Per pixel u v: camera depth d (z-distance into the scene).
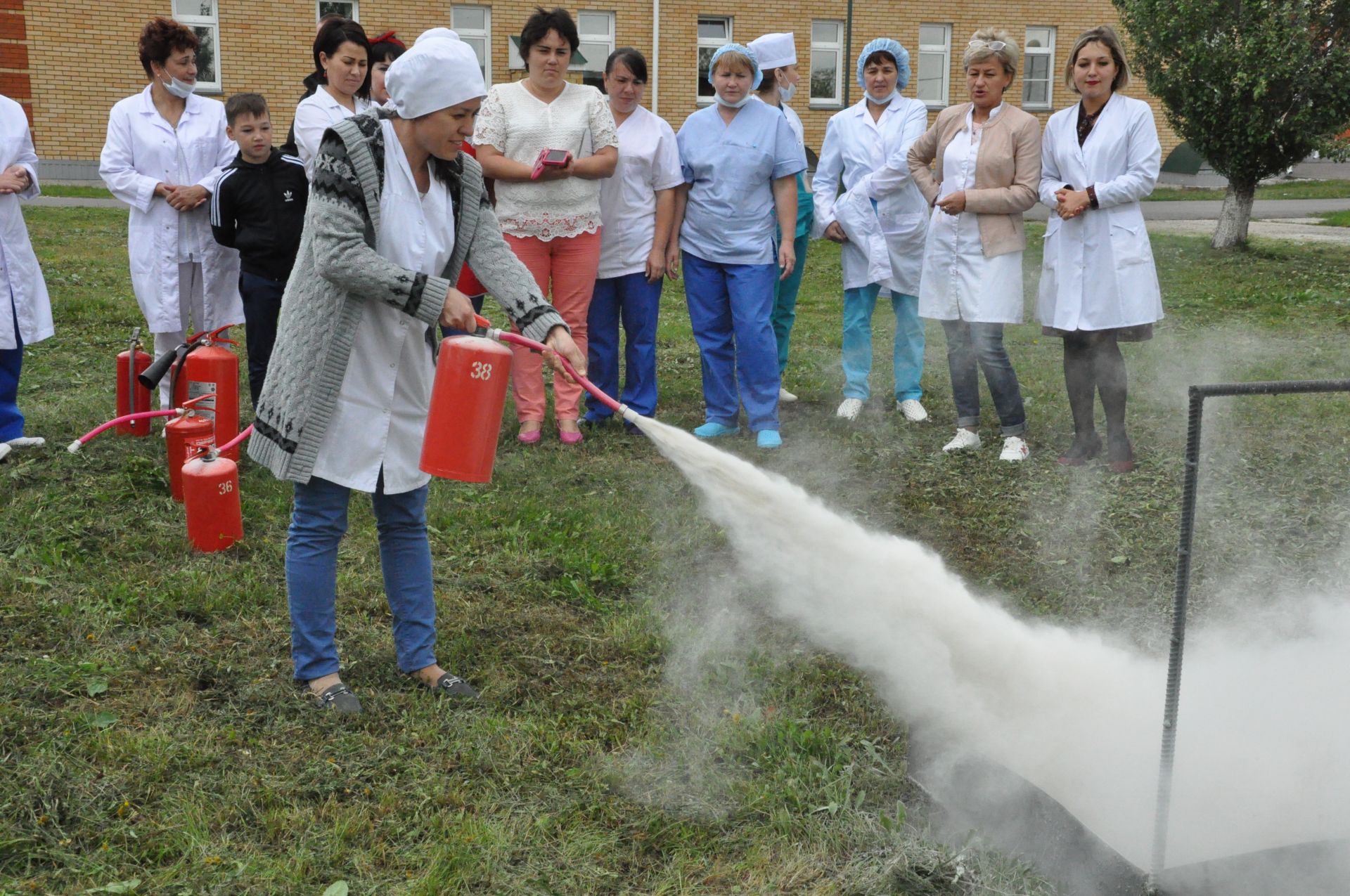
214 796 2.94
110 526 4.76
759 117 6.27
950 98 26.59
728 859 2.77
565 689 3.59
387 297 3.05
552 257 6.19
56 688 3.41
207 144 6.07
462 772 3.09
